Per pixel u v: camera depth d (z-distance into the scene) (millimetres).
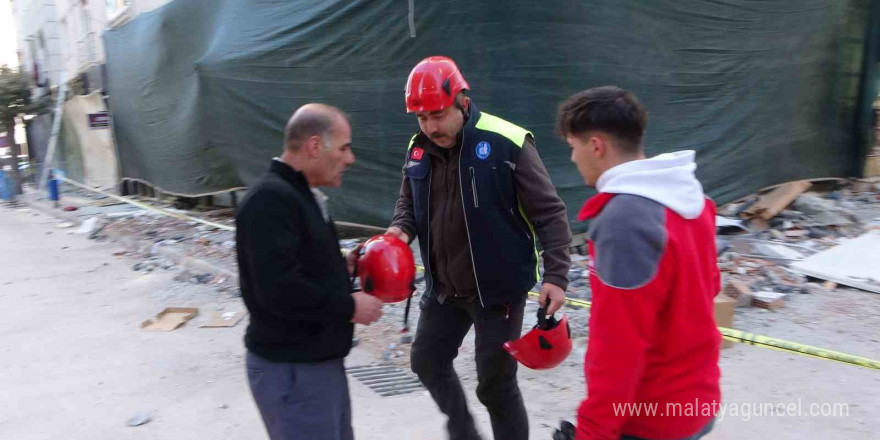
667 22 7523
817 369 4254
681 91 7836
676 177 1757
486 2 6691
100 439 3801
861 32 9594
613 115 1819
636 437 1878
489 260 2791
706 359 1845
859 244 6770
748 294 5508
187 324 5875
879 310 5328
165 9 11406
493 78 6793
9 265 8898
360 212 8250
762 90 8680
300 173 2287
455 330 3039
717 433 3510
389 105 7766
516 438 3023
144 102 12688
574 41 6824
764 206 8500
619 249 1681
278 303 2158
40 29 25375
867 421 3588
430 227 2969
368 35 7754
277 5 8820
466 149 2775
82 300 6914
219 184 11000
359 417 3893
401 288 2680
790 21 8781
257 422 3943
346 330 2428
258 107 9438
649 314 1687
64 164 19922
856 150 10016
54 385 4625
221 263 7758
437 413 3926
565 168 6992
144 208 13336
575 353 4605
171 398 4316
